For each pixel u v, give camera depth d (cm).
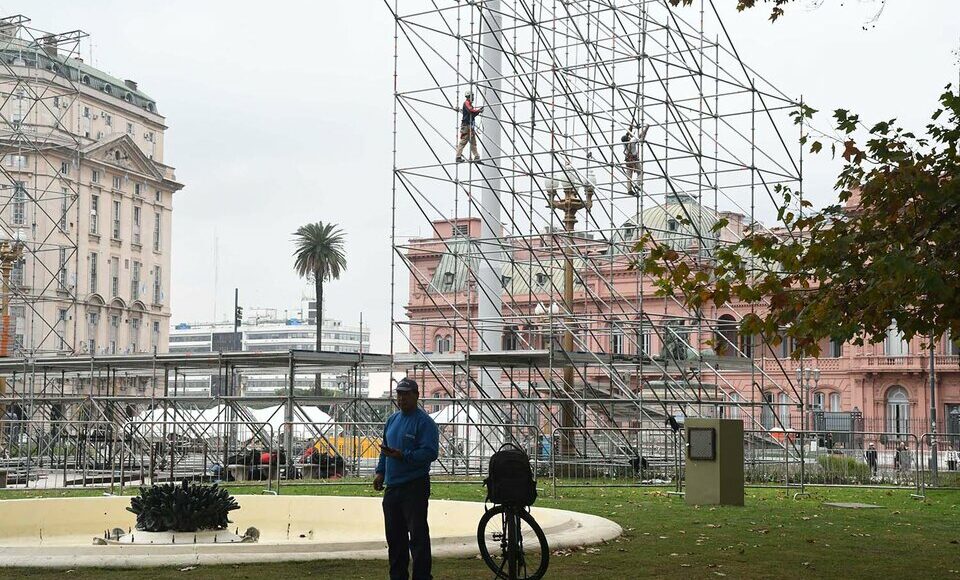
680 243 4278
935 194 1345
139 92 11819
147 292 11200
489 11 3394
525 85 3216
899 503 2478
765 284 1450
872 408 8200
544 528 1526
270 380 16325
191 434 3275
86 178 10144
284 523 1823
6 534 1688
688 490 2311
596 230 3253
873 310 1375
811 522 1938
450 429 3772
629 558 1385
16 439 3678
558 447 3556
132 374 4781
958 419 7719
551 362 3194
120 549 1301
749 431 3256
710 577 1245
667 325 3481
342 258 10550
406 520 1116
